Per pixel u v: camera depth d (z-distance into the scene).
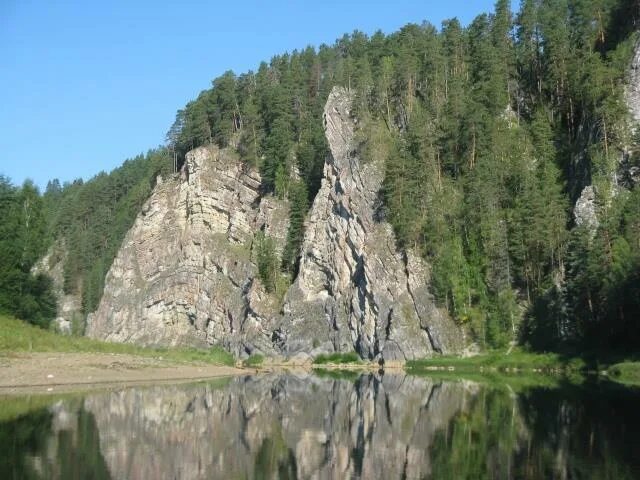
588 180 103.88
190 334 144.88
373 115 132.88
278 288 133.38
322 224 131.38
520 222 105.88
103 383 69.38
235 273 140.62
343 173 127.81
